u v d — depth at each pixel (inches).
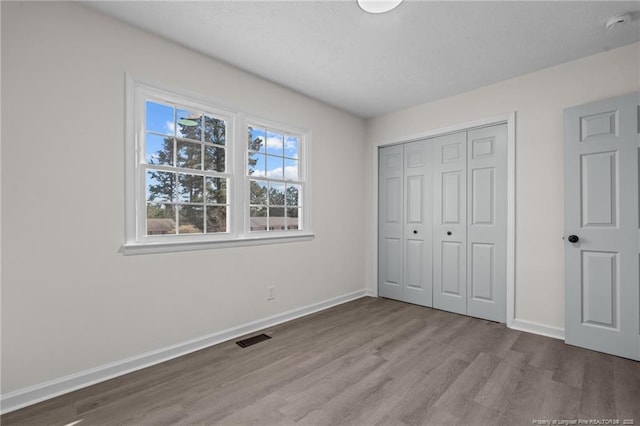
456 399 69.3
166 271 89.5
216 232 103.6
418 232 145.0
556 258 104.8
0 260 64.6
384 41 89.9
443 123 134.1
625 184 88.4
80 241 74.5
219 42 91.1
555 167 105.0
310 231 133.8
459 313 131.2
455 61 101.7
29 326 67.7
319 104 137.9
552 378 77.7
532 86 109.8
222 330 102.5
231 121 106.9
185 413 64.7
